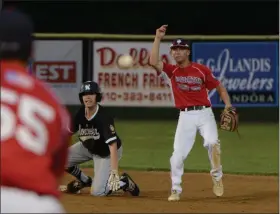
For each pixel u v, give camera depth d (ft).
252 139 135.85
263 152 119.65
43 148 26.37
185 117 68.54
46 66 162.71
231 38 163.32
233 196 72.95
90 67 162.71
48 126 26.53
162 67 68.54
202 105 68.49
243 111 164.35
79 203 62.23
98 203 62.69
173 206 62.13
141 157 112.68
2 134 25.94
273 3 232.73
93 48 162.71
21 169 25.94
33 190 26.27
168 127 150.51
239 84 163.73
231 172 96.48
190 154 116.47
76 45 162.50
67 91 162.81
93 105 69.46
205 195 74.38
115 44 162.71
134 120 161.58
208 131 68.54
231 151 120.78
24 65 28.07
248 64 163.63
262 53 163.43
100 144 70.44
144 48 162.40
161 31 68.03
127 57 162.40
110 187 68.39
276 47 163.12
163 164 105.09
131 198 68.69
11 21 27.63
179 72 68.18
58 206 27.14
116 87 163.02
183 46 67.21
